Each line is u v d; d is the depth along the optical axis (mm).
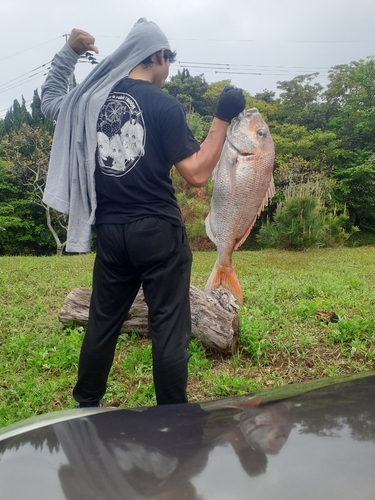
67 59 2791
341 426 1024
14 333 4812
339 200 29719
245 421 1124
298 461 899
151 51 2377
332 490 807
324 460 895
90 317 2510
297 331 4641
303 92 35469
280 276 8516
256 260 11773
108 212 2334
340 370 3814
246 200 2586
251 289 7090
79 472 963
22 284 7242
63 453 1057
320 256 13008
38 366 3947
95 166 2342
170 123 2234
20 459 1056
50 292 6746
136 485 890
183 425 1156
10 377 3664
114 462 983
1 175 27406
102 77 2420
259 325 4652
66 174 2436
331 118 33656
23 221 28281
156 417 1241
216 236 2662
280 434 1023
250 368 3910
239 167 2561
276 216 15547
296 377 3717
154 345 2301
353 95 33250
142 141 2254
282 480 847
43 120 32125
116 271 2391
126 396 3393
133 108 2275
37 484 939
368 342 4391
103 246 2369
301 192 15539
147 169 2268
